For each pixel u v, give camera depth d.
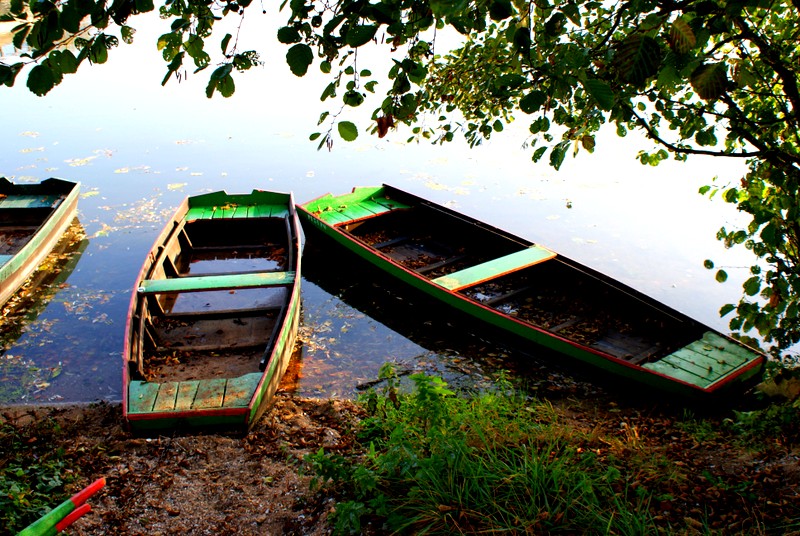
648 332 7.47
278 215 10.21
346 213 10.30
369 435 5.41
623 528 3.44
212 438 5.48
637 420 6.09
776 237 3.48
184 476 4.90
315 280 9.55
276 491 4.64
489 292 8.73
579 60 2.41
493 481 3.87
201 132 15.16
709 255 9.97
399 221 10.67
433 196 12.04
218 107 17.16
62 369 7.05
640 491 3.75
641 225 10.95
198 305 8.48
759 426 4.99
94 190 11.95
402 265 8.53
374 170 13.23
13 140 14.30
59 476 4.76
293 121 15.97
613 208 11.59
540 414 5.71
